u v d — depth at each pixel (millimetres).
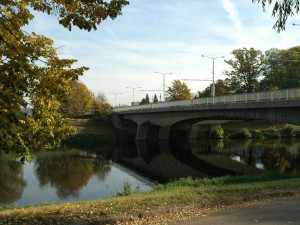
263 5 12141
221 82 76625
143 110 55500
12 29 7715
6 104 6281
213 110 36219
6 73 6445
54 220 8492
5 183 24188
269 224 8305
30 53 7039
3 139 6891
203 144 55031
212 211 9836
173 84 82625
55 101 8742
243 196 11211
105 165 34031
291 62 70000
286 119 26031
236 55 70875
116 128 70562
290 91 25062
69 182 24859
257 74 71562
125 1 7844
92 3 7797
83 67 8188
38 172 29188
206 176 27531
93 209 9594
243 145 51188
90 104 84688
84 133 60031
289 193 11914
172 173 29516
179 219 9000
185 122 59812
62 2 7879
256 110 29688
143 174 28828
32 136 8258
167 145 54844
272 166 31688
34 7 8133
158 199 10797
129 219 8969
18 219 8539
